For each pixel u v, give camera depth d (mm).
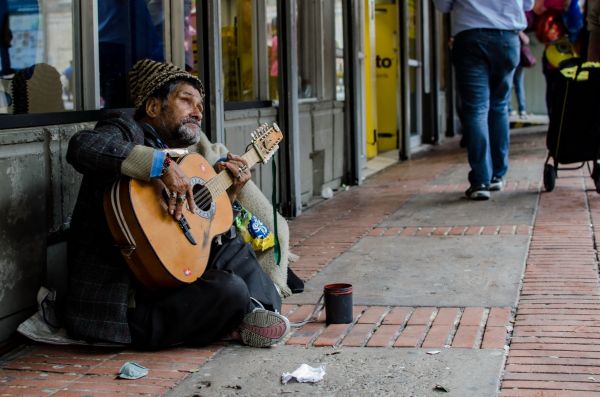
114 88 5359
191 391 3502
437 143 13453
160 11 5789
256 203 4703
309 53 8375
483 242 5906
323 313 4473
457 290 4770
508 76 7672
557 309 4348
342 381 3537
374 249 5887
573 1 10883
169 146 4242
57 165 4383
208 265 4207
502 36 7387
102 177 3924
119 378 3662
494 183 7957
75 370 3775
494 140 7855
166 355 3936
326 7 8438
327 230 6621
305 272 5340
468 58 7449
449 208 7266
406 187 8672
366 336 4082
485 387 3398
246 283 4215
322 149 8273
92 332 3926
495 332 4031
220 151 4805
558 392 3316
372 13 11188
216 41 5988
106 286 3941
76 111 4734
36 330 4082
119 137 3895
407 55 11250
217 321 3975
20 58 5004
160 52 5805
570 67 7398
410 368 3643
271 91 7484
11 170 4066
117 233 3783
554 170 7633
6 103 4918
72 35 5000
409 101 11508
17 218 4109
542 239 5902
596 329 4023
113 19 5336
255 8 7176
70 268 4082
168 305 3953
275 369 3713
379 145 12117
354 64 8875
